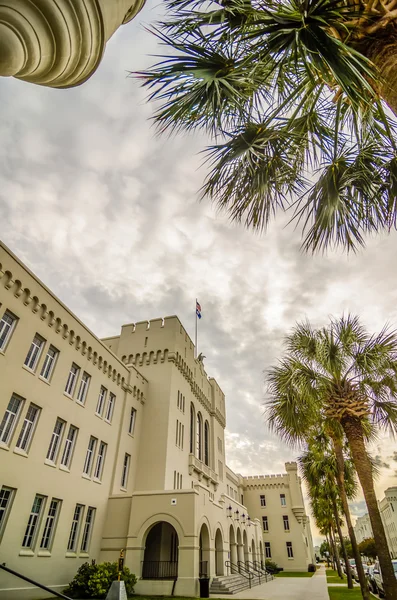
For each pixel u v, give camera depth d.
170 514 18.91
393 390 11.97
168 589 16.86
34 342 16.64
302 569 47.66
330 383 12.62
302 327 13.77
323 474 29.14
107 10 4.04
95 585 14.86
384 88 5.28
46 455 16.17
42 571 14.72
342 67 4.79
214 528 22.25
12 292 15.27
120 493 21.52
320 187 7.59
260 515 52.94
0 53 3.04
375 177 7.55
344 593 20.42
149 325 31.06
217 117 6.73
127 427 23.78
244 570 28.59
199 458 32.47
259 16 5.98
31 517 15.02
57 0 3.34
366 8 5.25
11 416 14.75
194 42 6.29
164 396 26.81
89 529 18.67
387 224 7.41
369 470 11.36
